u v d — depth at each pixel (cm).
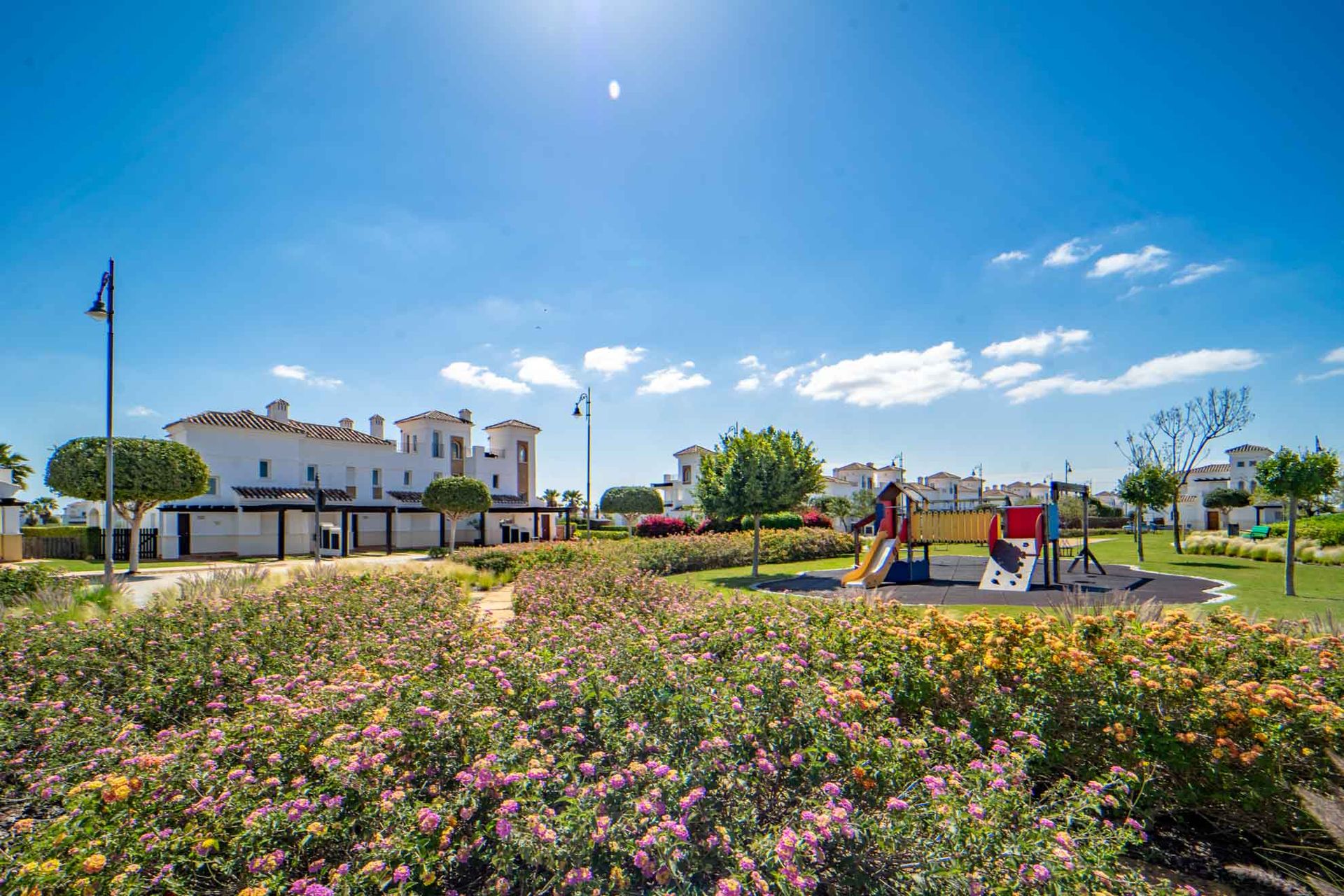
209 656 534
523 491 4597
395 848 236
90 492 2081
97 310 1608
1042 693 382
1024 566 1436
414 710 312
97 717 416
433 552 3144
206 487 2398
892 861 246
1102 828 285
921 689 393
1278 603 1091
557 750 295
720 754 272
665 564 1867
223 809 267
